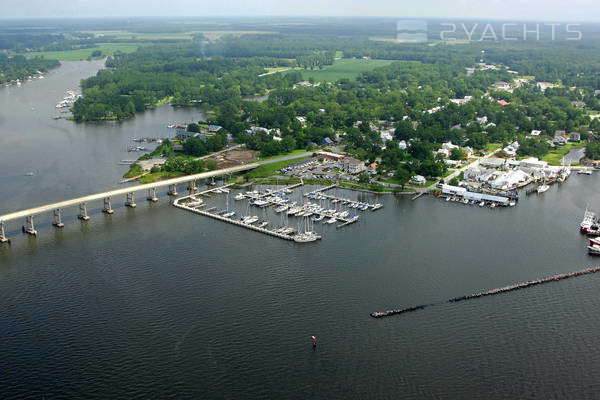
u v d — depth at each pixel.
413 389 184.62
